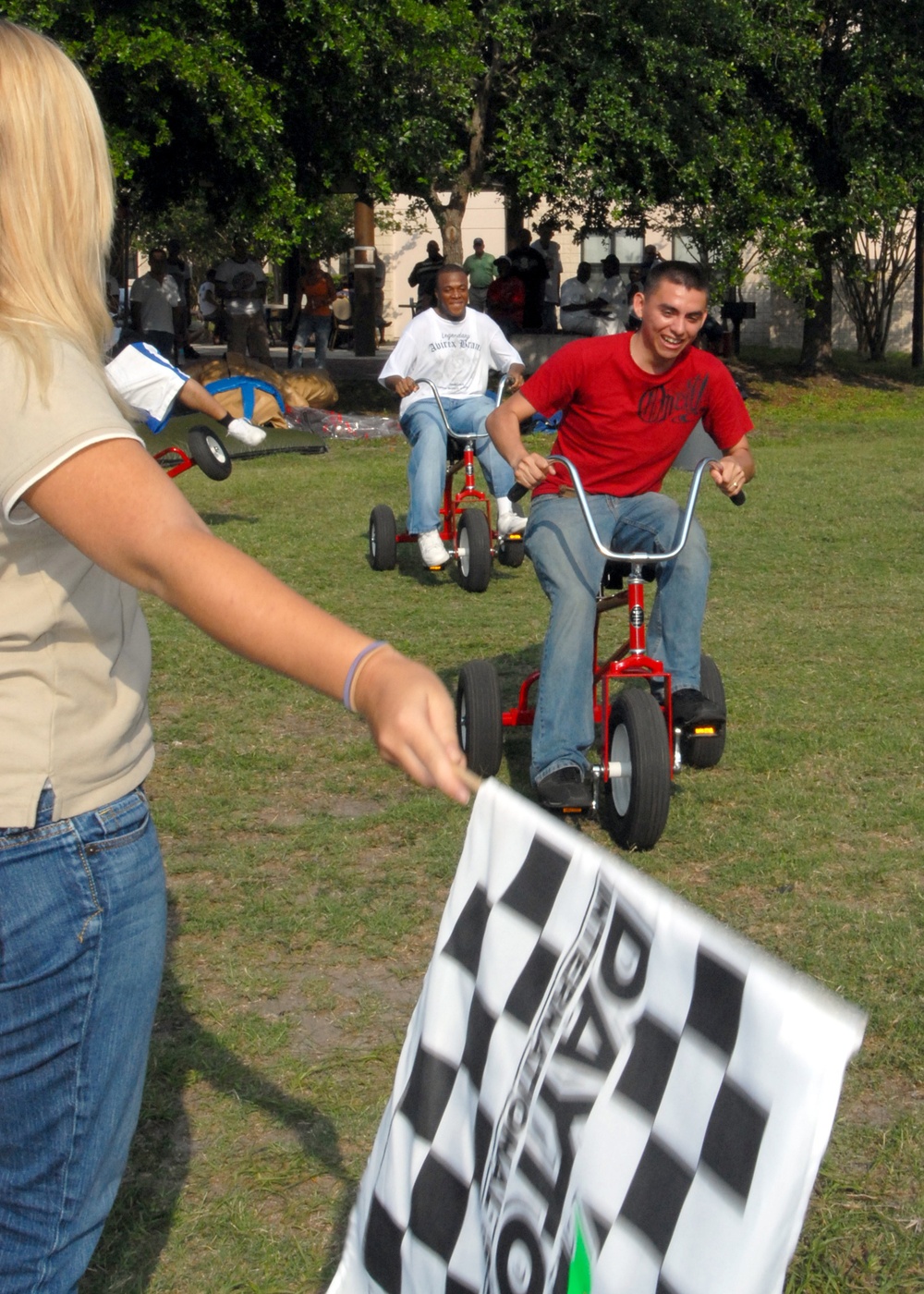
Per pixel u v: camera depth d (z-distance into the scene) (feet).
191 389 24.63
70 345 4.84
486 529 26.35
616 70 52.49
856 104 59.21
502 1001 4.90
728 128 55.06
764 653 22.03
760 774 16.63
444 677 20.88
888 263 86.94
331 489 38.63
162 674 20.92
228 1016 11.02
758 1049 3.69
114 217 5.41
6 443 4.58
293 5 45.37
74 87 5.14
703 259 58.34
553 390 15.10
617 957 4.31
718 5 53.67
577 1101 4.39
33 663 5.13
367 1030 10.85
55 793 5.20
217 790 16.28
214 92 45.50
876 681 20.35
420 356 26.63
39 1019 5.35
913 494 37.58
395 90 49.83
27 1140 5.54
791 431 55.01
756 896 13.24
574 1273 4.31
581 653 14.46
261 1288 8.00
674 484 39.50
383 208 110.83
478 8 53.11
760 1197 3.61
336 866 13.97
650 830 13.99
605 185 53.62
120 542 4.44
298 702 19.67
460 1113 5.12
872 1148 9.29
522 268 66.74
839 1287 8.02
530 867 4.86
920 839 14.64
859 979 11.44
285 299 127.85
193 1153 9.27
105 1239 8.40
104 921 5.34
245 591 4.28
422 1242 5.31
